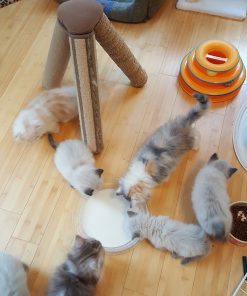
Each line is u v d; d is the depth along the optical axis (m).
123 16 2.52
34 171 2.09
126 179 1.89
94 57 1.66
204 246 1.72
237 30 2.58
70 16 1.61
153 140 1.93
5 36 2.56
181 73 2.33
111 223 1.96
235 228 1.89
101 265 1.71
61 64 2.11
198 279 1.82
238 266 1.85
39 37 2.56
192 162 2.11
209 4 2.63
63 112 2.14
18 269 1.63
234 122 2.23
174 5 2.67
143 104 2.31
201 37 2.55
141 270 1.84
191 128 1.98
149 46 2.52
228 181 2.05
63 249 1.89
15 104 2.31
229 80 2.20
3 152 2.15
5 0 2.67
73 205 2.00
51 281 1.68
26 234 1.92
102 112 2.28
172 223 1.78
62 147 2.00
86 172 1.90
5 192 2.03
